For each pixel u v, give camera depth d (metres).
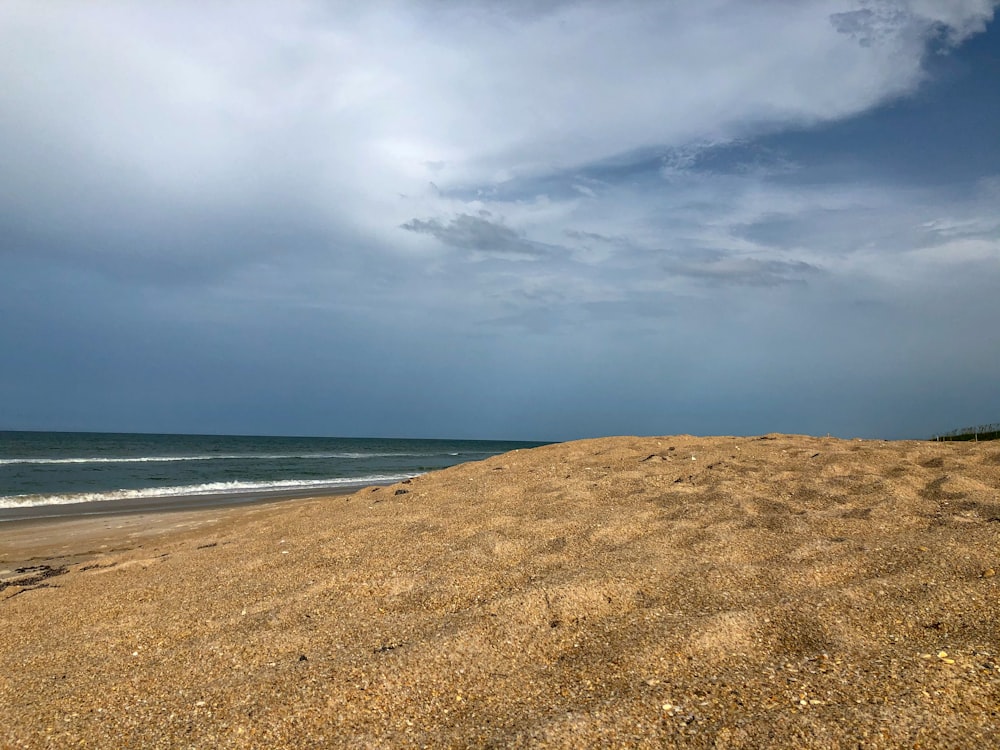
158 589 7.79
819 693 4.41
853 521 8.23
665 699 4.50
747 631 5.41
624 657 5.14
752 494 9.99
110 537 14.15
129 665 5.70
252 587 7.62
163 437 134.75
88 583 8.52
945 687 4.31
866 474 11.09
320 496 23.95
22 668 5.75
